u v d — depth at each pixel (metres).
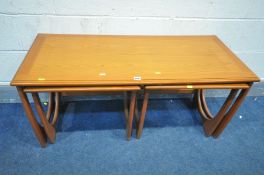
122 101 1.74
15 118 1.52
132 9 1.32
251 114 1.72
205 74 1.08
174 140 1.47
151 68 1.09
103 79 0.99
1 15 1.24
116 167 1.28
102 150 1.36
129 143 1.42
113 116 1.61
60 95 1.60
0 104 1.62
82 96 1.69
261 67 1.75
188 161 1.34
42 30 1.34
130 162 1.31
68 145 1.38
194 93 1.70
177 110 1.70
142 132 1.50
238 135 1.54
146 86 1.03
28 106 1.05
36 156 1.30
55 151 1.33
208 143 1.47
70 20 1.32
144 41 1.33
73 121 1.54
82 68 1.05
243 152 1.42
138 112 1.63
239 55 1.66
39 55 1.12
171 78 1.03
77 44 1.24
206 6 1.36
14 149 1.33
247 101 1.84
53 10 1.26
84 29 1.37
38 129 1.21
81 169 1.26
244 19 1.45
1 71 1.49
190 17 1.39
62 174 1.23
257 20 1.46
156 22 1.39
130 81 0.99
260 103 1.83
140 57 1.17
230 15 1.42
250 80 1.07
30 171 1.22
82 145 1.38
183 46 1.30
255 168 1.34
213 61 1.18
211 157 1.38
